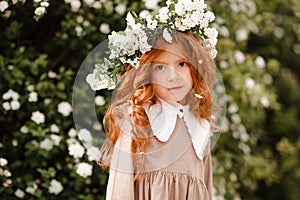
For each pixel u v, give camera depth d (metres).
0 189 3.51
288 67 6.63
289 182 6.55
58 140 3.58
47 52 3.98
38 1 3.45
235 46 4.61
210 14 2.46
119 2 3.80
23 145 3.74
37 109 3.74
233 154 4.50
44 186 3.55
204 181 2.54
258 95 4.57
